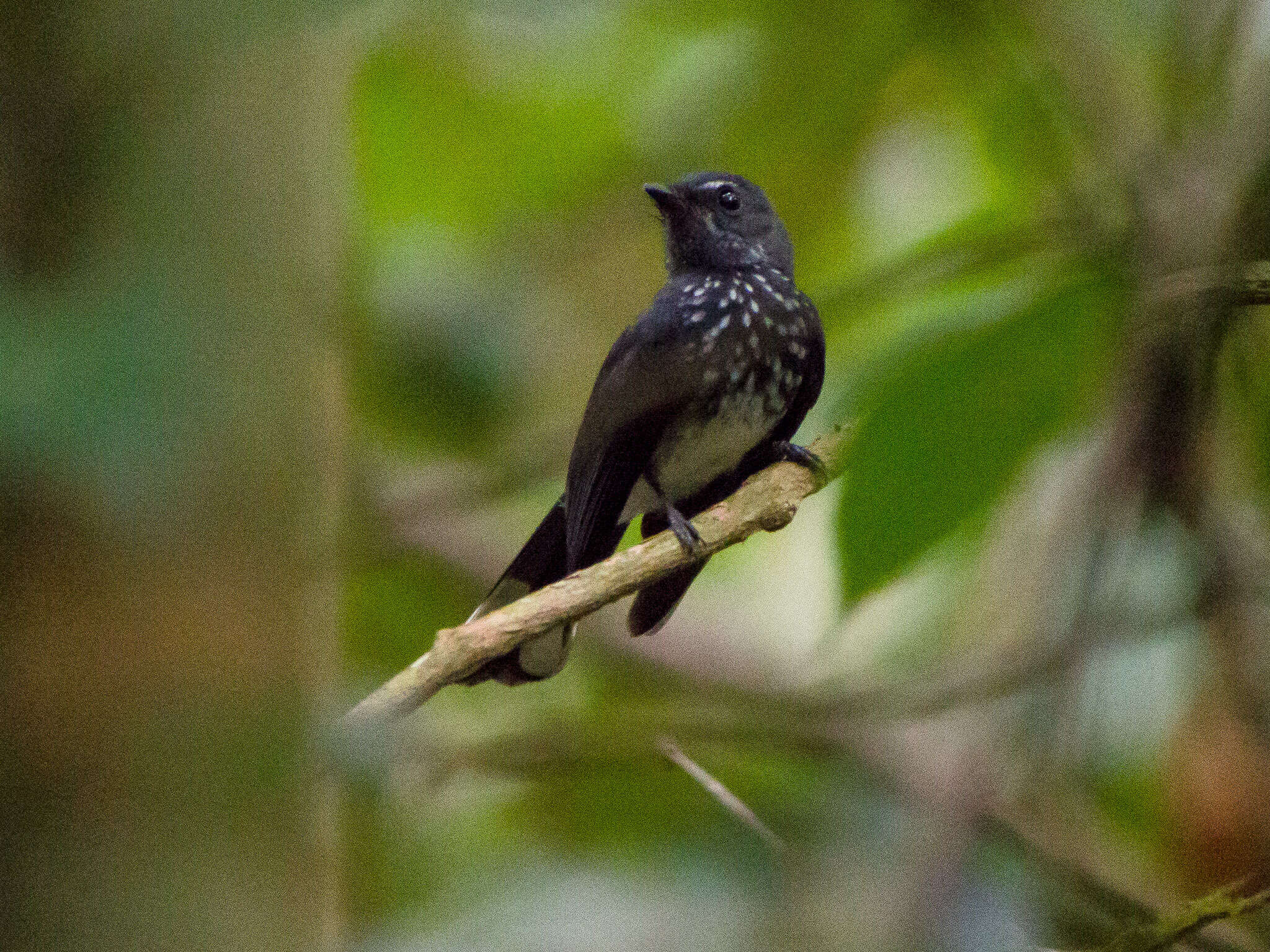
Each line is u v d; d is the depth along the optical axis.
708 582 3.98
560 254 3.96
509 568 3.88
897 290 3.81
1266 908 3.83
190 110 2.34
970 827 3.75
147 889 2.58
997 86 3.89
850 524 3.55
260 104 2.51
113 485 2.21
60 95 2.23
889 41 3.92
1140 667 3.84
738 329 3.89
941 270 3.80
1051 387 3.43
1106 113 3.86
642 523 3.90
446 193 3.96
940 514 3.54
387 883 3.87
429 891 3.87
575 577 3.79
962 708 3.79
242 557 2.57
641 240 3.97
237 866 2.65
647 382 3.88
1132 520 3.75
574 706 3.94
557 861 3.81
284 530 2.64
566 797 3.90
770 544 3.98
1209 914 3.79
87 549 2.41
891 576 3.61
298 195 2.62
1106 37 3.87
